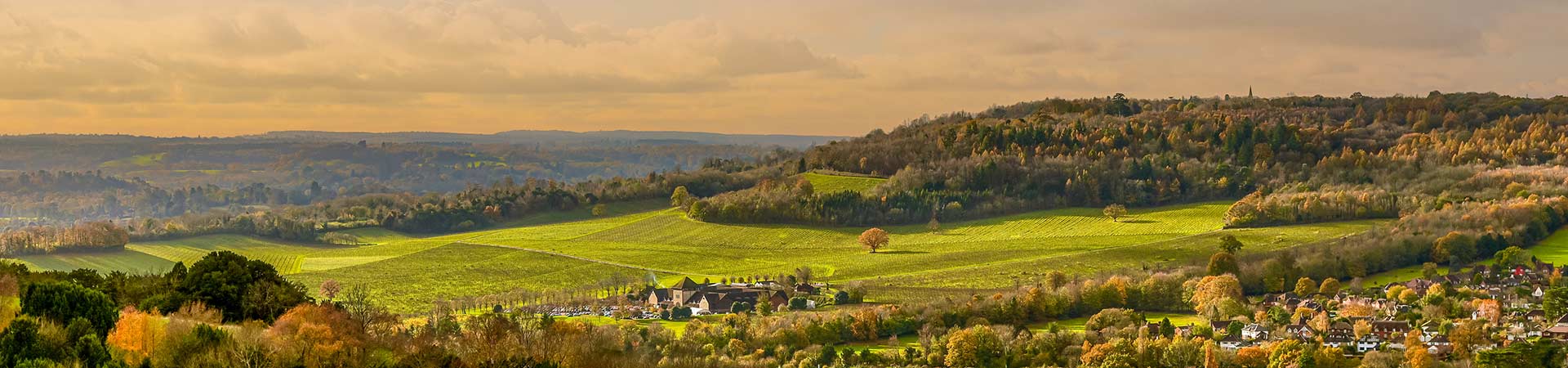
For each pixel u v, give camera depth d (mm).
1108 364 185625
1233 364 188250
